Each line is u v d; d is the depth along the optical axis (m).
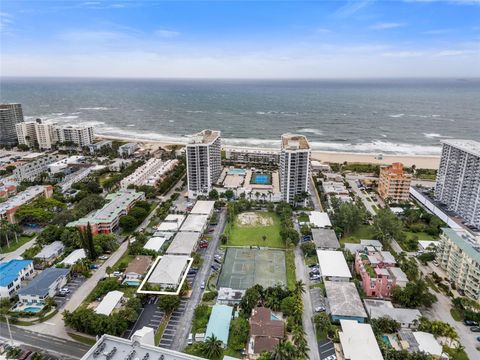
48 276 144.75
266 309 126.75
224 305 130.75
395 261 152.75
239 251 176.62
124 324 119.25
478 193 193.75
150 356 85.19
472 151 197.75
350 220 192.12
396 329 120.38
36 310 131.88
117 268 158.88
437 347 111.38
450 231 160.75
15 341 117.50
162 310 132.62
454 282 149.62
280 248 179.62
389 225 182.25
